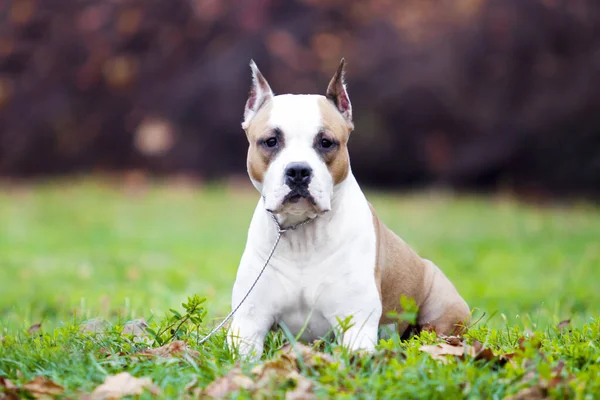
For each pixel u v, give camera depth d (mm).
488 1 23578
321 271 4848
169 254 12656
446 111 24375
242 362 4535
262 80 5172
